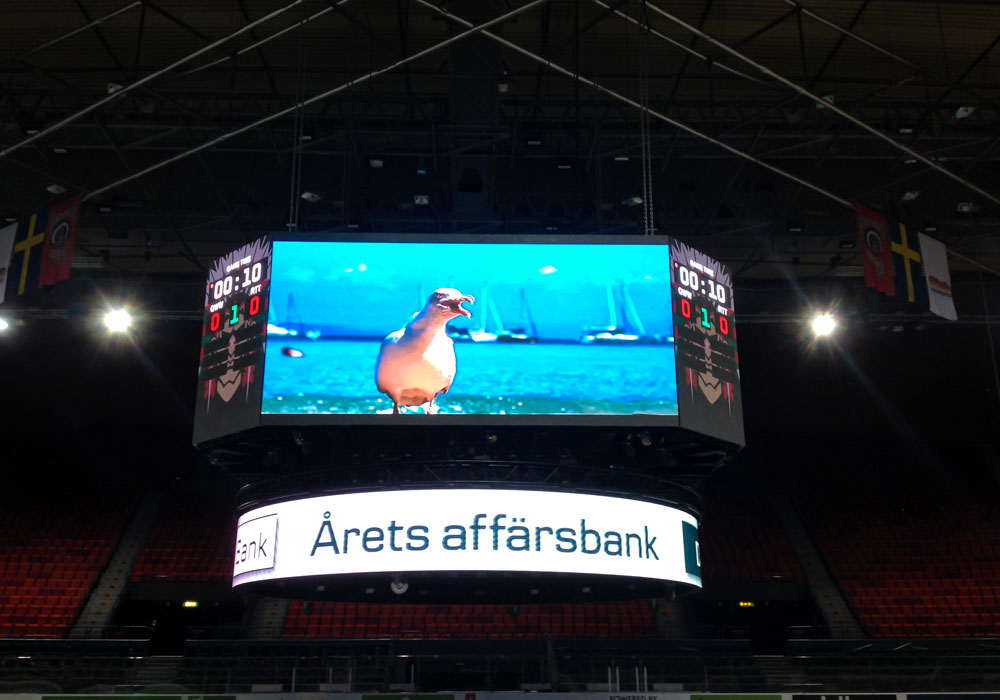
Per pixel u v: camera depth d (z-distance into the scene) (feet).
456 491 33.81
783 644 99.40
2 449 110.11
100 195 72.28
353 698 61.31
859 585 92.53
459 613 86.07
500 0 59.00
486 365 38.01
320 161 72.64
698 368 39.37
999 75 66.33
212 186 72.69
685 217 73.10
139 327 107.04
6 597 85.81
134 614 97.71
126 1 59.31
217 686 68.13
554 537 33.78
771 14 60.59
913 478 111.75
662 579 35.27
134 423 108.17
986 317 89.56
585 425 37.37
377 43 63.31
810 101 66.28
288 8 52.16
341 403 37.14
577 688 67.46
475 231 73.87
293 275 38.63
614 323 38.88
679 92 68.44
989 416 108.58
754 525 104.73
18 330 104.99
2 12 60.64
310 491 34.71
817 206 75.00
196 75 66.64
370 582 44.29
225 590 89.66
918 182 74.49
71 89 63.98
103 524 101.35
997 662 71.82
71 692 68.18
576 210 72.18
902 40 62.90
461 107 61.26
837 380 109.60
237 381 38.09
